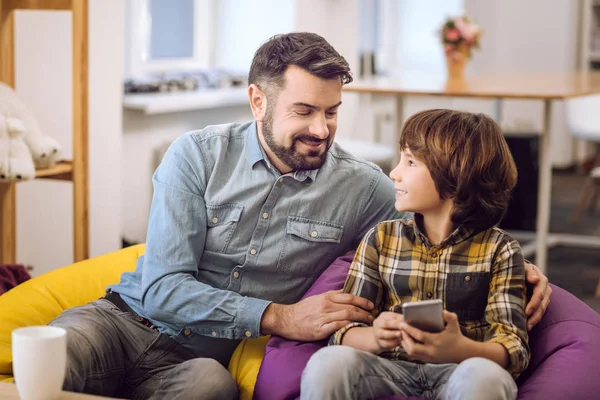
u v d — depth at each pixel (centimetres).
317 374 165
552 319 198
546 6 797
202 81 504
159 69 497
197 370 186
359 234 216
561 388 176
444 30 512
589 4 807
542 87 447
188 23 519
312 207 208
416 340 163
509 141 524
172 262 198
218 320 194
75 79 291
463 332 184
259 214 206
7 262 315
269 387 190
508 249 186
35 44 344
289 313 193
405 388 178
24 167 267
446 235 191
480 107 780
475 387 156
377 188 215
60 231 368
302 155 198
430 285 188
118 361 199
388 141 689
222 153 208
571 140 823
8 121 265
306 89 191
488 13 799
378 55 701
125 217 456
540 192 435
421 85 459
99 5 368
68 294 231
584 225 577
